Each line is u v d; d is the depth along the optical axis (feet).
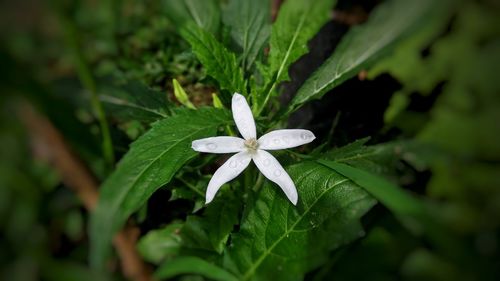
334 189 0.47
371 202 0.45
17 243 0.58
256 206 0.50
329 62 0.52
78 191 0.38
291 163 0.53
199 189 0.58
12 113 0.33
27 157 0.53
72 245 0.62
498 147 0.56
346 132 0.74
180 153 0.45
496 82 0.58
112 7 0.43
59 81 0.35
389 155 0.51
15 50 0.30
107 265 0.47
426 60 0.63
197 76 0.90
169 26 1.01
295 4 0.48
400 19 0.44
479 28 0.59
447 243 0.42
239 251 0.46
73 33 0.31
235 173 0.46
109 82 0.50
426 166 0.57
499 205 0.52
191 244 0.51
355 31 0.48
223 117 0.50
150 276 0.42
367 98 0.72
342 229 0.44
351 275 0.44
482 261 0.44
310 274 0.46
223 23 0.60
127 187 0.40
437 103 0.63
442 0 0.43
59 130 0.34
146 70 0.92
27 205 0.58
